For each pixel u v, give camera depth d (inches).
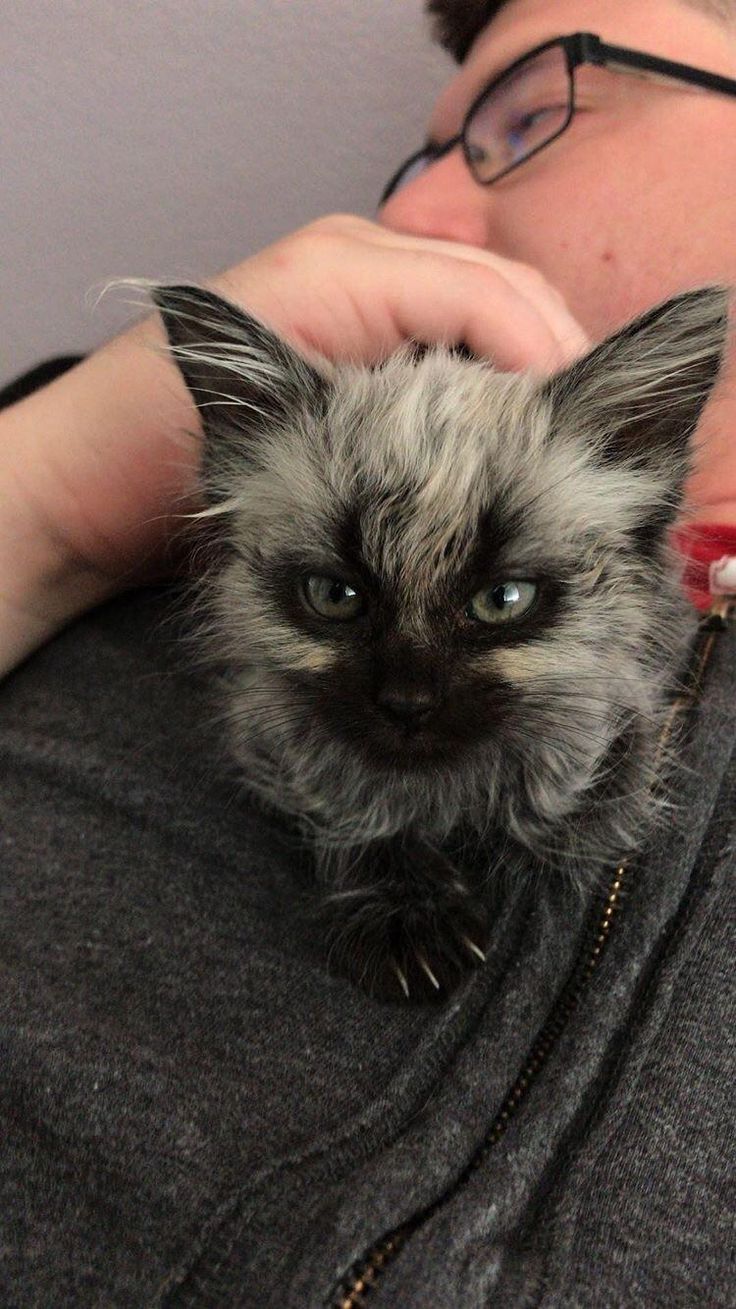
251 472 8.3
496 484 7.8
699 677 7.8
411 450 7.9
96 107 11.9
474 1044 6.3
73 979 6.6
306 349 8.6
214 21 11.6
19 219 12.5
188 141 12.3
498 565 7.7
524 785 7.8
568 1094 6.1
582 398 8.1
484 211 10.0
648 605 8.0
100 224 12.7
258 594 8.1
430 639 7.6
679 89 9.0
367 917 7.2
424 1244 5.6
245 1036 6.4
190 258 13.0
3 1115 6.2
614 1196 5.9
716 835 6.9
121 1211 5.8
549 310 8.6
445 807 7.9
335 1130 6.0
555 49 9.3
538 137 9.7
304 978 6.8
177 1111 6.1
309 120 12.3
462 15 10.9
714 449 8.6
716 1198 5.8
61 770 7.6
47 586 8.8
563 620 7.8
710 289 7.6
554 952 6.7
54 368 10.5
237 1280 5.6
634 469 8.1
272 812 7.9
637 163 9.1
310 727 7.9
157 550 8.9
